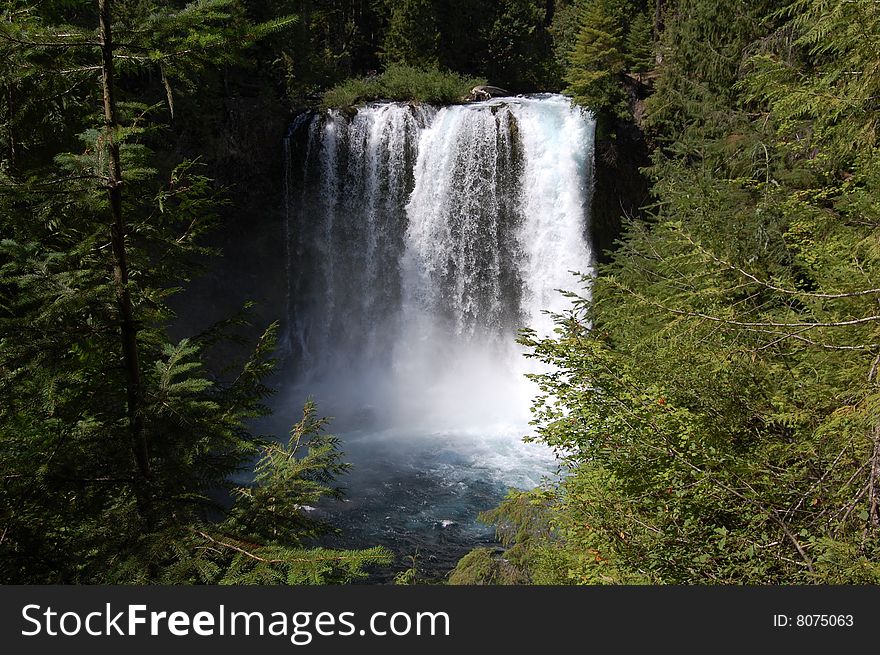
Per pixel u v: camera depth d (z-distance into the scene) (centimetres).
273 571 358
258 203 2498
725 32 1673
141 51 429
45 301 414
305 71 3073
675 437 530
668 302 615
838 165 801
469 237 2456
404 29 3606
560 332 653
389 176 2473
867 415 430
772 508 482
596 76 2267
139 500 421
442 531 1470
